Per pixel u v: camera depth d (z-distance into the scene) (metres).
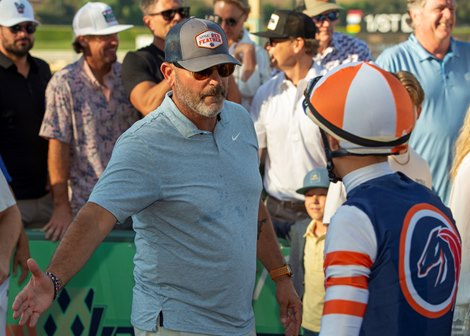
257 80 6.29
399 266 2.55
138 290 3.62
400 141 2.67
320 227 4.75
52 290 3.21
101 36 5.25
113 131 5.34
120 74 5.41
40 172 5.50
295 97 5.18
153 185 3.40
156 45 5.37
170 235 3.47
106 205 3.35
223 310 3.54
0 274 4.24
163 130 3.44
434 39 5.88
